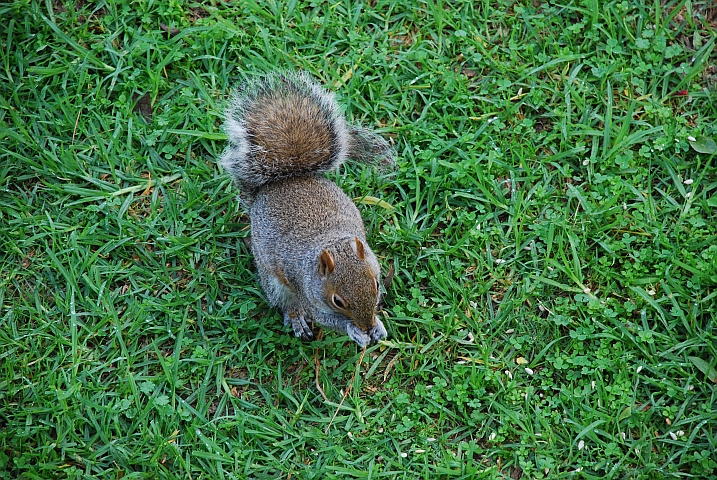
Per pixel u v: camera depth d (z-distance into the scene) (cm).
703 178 883
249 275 862
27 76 945
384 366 817
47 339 817
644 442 754
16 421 772
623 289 836
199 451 764
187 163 915
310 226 793
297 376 817
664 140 895
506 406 785
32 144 908
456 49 970
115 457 760
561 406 783
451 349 817
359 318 744
